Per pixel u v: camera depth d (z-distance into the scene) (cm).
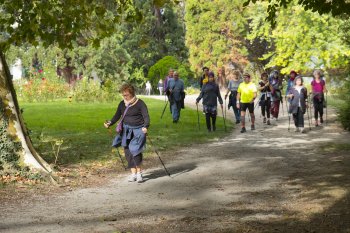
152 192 941
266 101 2217
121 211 792
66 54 4494
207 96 1920
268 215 756
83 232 671
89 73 4709
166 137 1739
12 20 1134
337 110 2214
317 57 2998
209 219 737
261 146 1535
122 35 5694
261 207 809
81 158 1295
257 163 1234
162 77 5450
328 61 2912
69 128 1947
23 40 1166
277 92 2283
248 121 2362
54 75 4094
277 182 1007
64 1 1120
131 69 5747
